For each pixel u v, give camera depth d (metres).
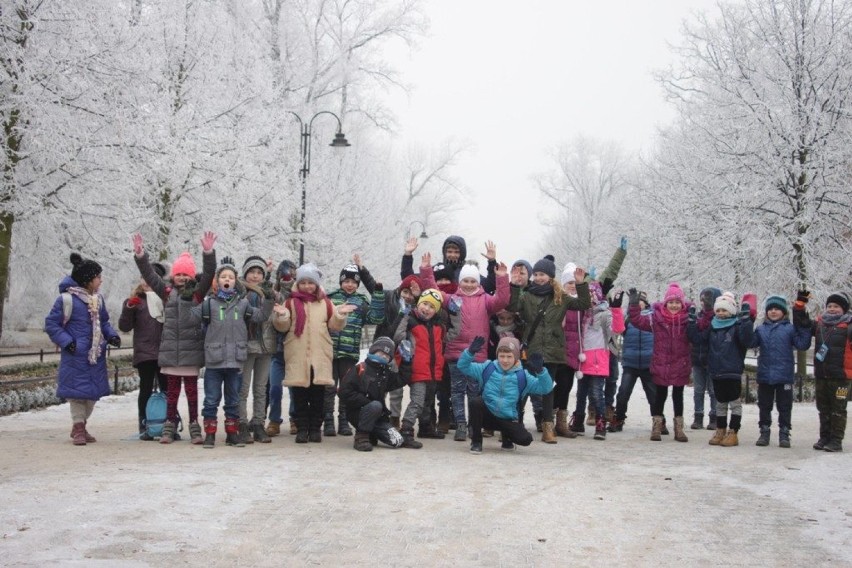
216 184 22.42
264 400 10.08
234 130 23.31
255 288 9.74
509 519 6.16
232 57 24.94
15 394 13.56
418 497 6.77
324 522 5.89
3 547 5.04
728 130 22.86
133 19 20.52
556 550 5.41
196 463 8.02
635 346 12.44
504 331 11.02
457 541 5.53
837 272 21.44
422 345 9.93
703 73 24.23
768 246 21.73
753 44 23.30
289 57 32.16
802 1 22.28
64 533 5.37
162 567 4.80
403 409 15.56
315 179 31.05
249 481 7.14
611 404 13.16
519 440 9.52
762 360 10.83
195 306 9.62
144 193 19.78
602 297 11.67
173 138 20.17
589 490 7.35
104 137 17.92
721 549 5.57
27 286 29.17
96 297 9.57
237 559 5.00
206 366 9.39
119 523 5.65
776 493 7.45
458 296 10.59
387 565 4.98
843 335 10.23
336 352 10.92
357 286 11.09
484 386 9.54
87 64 16.81
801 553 5.51
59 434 10.58
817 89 22.00
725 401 10.88
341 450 9.32
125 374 18.98
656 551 5.47
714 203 22.80
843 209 21.27
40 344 31.80
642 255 33.12
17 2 15.89
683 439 11.32
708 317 11.15
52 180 17.77
